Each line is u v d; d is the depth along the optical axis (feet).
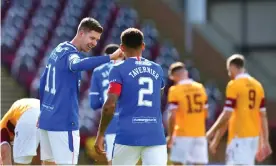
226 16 214.90
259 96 90.94
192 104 102.78
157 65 64.13
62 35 173.47
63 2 190.08
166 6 201.05
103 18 189.78
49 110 63.98
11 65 155.74
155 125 62.80
